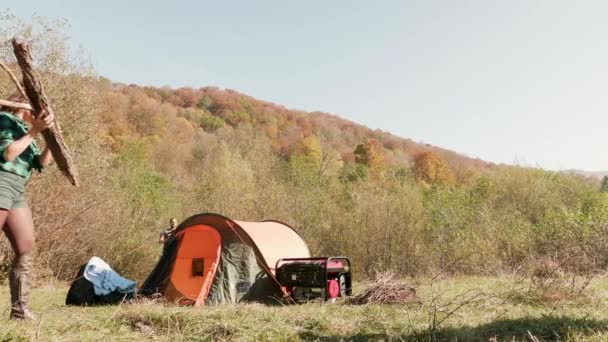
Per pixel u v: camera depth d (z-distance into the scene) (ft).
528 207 74.23
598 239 47.01
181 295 28.96
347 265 30.32
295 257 32.53
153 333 15.97
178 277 29.94
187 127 197.98
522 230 54.24
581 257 42.86
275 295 29.14
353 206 63.26
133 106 179.32
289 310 20.70
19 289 15.75
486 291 27.09
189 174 106.42
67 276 45.52
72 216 44.11
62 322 16.21
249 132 212.84
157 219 63.98
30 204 41.32
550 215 55.26
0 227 14.84
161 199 69.10
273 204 65.21
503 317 17.58
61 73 45.16
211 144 175.63
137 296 28.66
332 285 28.40
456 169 148.05
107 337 14.89
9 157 14.10
